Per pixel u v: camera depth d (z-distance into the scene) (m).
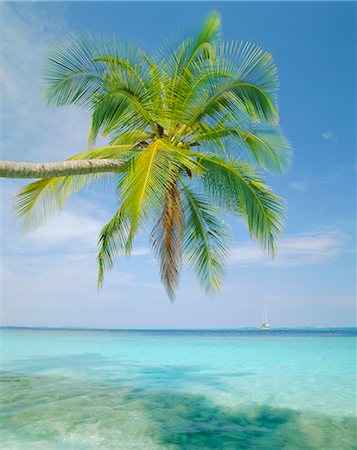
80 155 7.64
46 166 5.81
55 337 40.47
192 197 9.89
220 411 7.93
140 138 8.48
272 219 8.08
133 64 7.47
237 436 6.36
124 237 8.26
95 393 9.59
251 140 8.93
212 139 8.34
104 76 7.34
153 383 11.10
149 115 7.76
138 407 8.19
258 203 7.93
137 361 16.52
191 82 8.01
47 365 15.07
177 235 8.38
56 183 7.98
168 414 7.66
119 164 6.93
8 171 5.31
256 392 9.84
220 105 7.83
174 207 8.38
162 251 8.70
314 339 38.00
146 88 7.58
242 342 31.98
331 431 6.63
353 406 8.40
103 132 8.21
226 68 7.49
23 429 6.64
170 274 8.34
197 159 8.14
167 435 6.38
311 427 6.86
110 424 6.94
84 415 7.50
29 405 8.30
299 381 11.48
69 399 8.90
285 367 14.62
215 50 8.94
